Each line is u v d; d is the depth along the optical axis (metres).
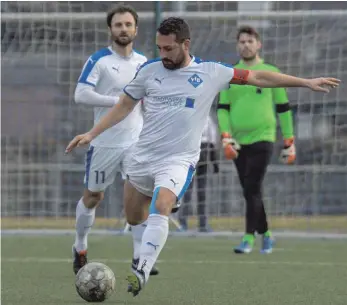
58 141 38.38
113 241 31.77
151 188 17.27
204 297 17.95
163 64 16.66
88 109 36.28
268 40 33.75
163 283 20.19
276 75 16.75
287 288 19.50
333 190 38.19
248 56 26.88
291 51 33.72
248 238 27.81
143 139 17.02
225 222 36.03
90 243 31.03
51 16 33.84
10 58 35.22
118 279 20.83
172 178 16.27
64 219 38.34
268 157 27.03
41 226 37.12
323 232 34.78
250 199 27.52
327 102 34.22
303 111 34.38
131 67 21.39
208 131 33.06
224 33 33.22
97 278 16.73
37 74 36.91
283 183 36.69
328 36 33.62
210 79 16.64
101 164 21.23
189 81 16.58
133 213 17.89
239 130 26.91
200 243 31.42
